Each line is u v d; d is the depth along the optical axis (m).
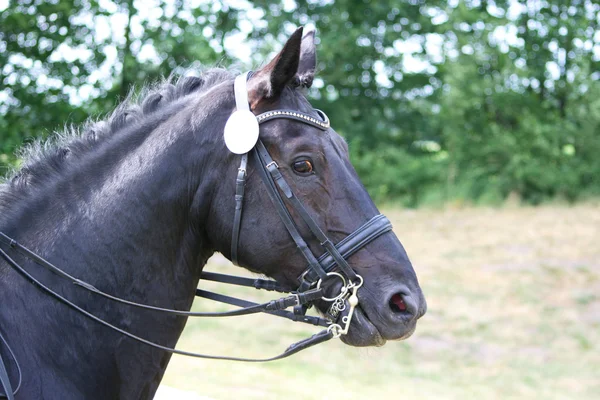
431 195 19.47
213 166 2.70
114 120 2.87
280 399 6.65
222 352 8.66
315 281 2.65
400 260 2.67
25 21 10.99
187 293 2.79
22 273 2.60
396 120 24.02
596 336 9.34
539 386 7.80
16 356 2.52
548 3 21.55
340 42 21.58
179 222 2.73
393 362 8.59
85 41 12.31
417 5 23.83
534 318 9.98
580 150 20.06
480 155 20.45
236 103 2.70
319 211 2.64
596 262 12.13
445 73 22.28
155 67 15.18
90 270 2.65
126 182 2.72
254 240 2.66
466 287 11.29
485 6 22.67
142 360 2.68
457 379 8.03
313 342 2.67
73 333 2.60
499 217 16.44
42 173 2.79
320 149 2.65
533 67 21.67
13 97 11.34
